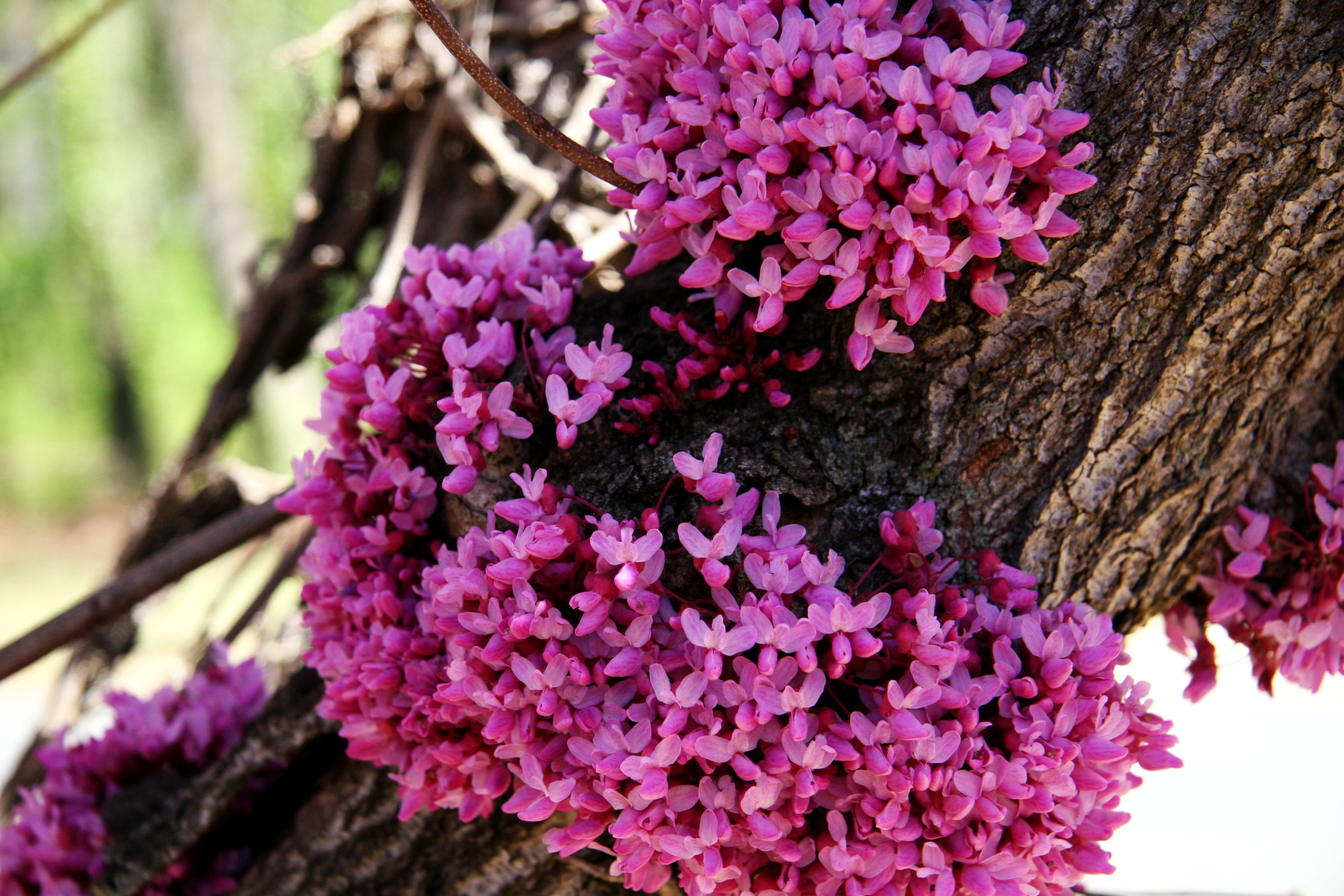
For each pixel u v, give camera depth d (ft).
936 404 1.11
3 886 1.29
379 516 1.13
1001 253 1.08
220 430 1.90
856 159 1.05
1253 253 1.09
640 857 1.06
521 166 1.67
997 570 1.09
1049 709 1.06
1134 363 1.11
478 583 1.06
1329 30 1.07
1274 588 1.18
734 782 1.06
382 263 1.72
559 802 1.06
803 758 1.04
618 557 1.05
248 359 1.93
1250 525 1.15
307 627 1.17
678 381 1.11
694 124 1.07
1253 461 1.16
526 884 1.19
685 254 1.20
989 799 1.05
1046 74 1.06
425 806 1.14
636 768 1.04
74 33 1.60
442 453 1.10
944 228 1.05
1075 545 1.14
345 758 1.23
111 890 1.28
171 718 1.34
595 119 1.11
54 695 1.76
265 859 1.26
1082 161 1.06
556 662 1.05
